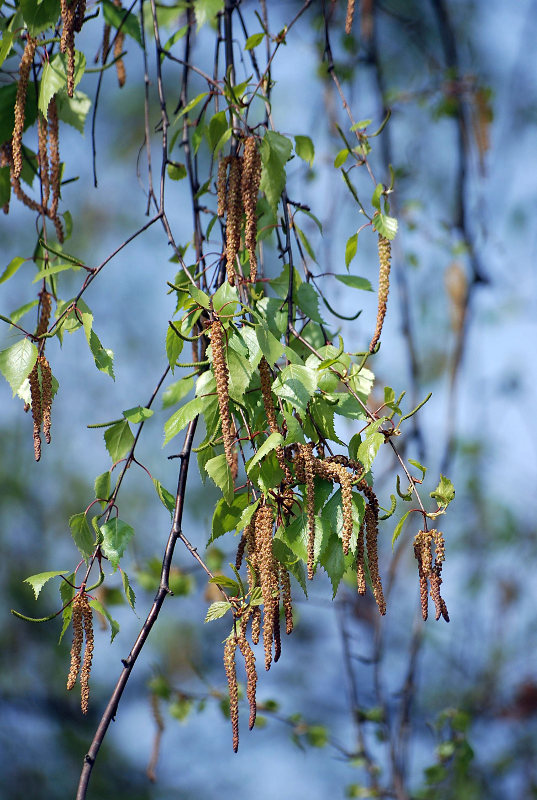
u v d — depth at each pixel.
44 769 2.09
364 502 1.42
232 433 1.42
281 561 1.42
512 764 2.05
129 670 1.42
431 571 1.41
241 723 1.81
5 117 1.54
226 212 1.51
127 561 2.07
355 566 1.45
